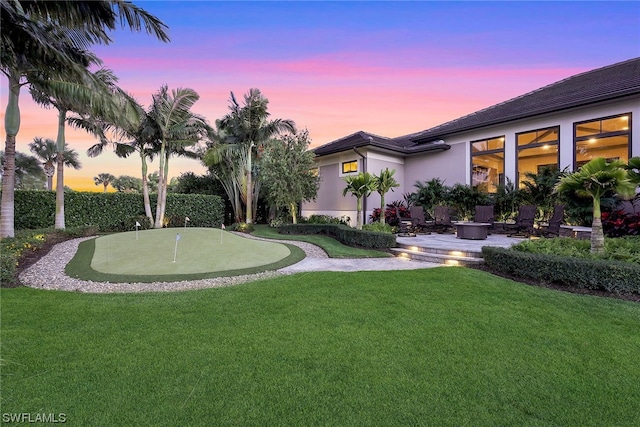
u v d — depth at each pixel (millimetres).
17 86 9328
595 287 5031
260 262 7703
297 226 14703
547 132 12156
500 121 12867
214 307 4344
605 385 2551
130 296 4871
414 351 3105
